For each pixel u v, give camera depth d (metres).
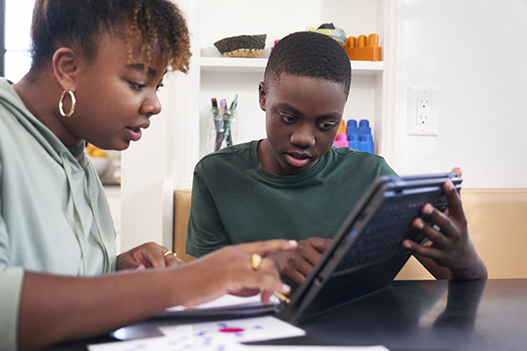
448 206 0.66
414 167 1.54
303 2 1.60
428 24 1.52
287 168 0.95
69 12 0.60
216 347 0.44
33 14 0.64
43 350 0.44
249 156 1.07
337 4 1.61
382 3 1.54
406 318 0.55
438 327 0.52
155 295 0.46
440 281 0.75
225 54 1.49
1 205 0.57
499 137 1.56
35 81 0.65
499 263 1.27
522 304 0.62
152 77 0.66
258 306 0.56
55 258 0.62
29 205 0.59
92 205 0.76
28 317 0.42
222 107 1.50
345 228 0.47
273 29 1.60
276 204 1.00
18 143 0.61
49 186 0.63
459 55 1.53
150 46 0.62
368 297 0.65
